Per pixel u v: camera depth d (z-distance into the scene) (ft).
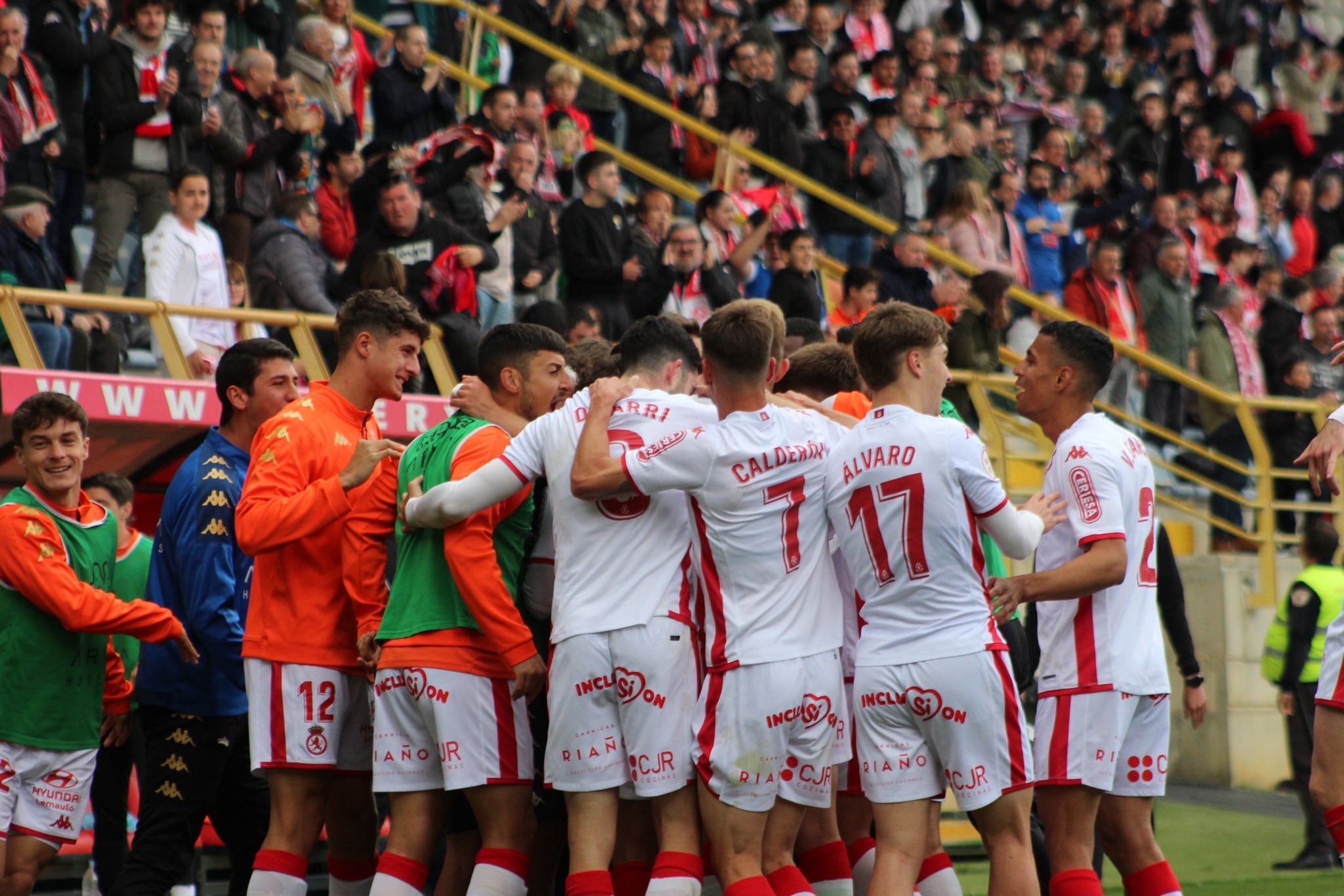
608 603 41.09
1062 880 45.29
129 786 61.16
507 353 45.42
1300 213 156.76
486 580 41.29
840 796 48.88
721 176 116.06
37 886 62.28
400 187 81.82
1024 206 128.77
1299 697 79.05
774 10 140.26
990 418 96.32
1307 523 109.91
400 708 42.93
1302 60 177.58
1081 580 43.98
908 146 126.82
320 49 97.35
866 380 42.60
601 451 40.37
